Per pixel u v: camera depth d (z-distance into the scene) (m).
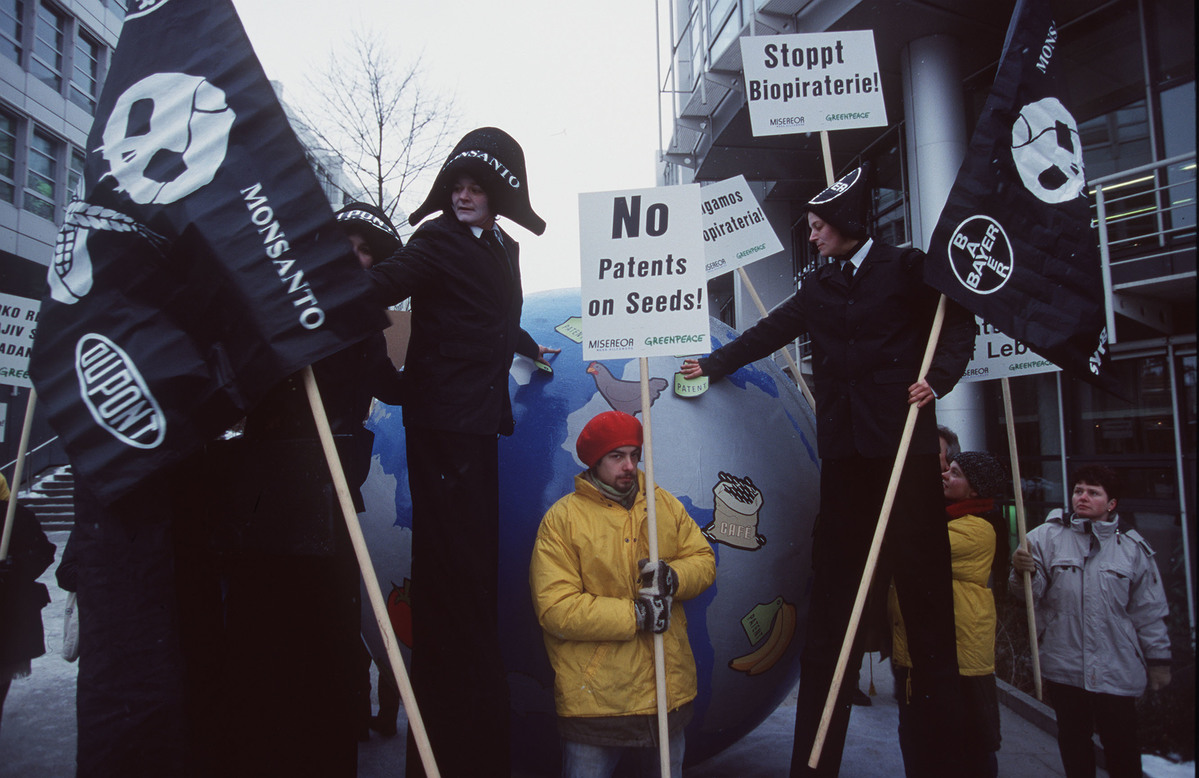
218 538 2.40
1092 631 3.18
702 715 3.02
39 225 15.44
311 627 2.65
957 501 3.39
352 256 2.37
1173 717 3.64
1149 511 6.94
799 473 3.28
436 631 2.46
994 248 2.72
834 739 2.79
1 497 3.59
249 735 2.53
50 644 6.26
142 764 2.21
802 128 3.78
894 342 2.83
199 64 2.38
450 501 2.48
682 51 13.12
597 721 2.46
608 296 2.74
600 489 2.57
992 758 3.19
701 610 2.90
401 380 2.69
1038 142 2.86
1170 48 6.88
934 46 8.41
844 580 2.88
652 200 2.79
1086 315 2.73
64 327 2.27
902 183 10.12
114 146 2.35
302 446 2.33
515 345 2.73
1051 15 3.01
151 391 2.21
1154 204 6.99
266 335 2.22
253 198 2.32
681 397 3.13
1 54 14.57
